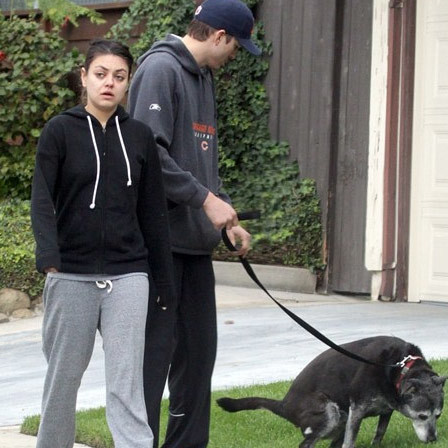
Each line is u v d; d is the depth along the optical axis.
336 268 20.28
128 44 22.45
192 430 9.16
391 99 19.42
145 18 22.14
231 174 21.42
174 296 8.33
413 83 19.31
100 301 7.94
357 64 20.00
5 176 22.66
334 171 20.34
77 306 7.88
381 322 16.77
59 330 7.92
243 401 10.04
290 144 20.98
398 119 19.41
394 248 19.41
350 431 9.47
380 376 9.37
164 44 8.96
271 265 20.72
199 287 9.12
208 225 9.00
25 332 17.33
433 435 9.48
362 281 19.88
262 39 21.34
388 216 19.41
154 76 8.70
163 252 8.21
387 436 10.38
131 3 23.09
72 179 7.84
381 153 19.52
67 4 22.27
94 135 7.93
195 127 9.02
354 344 9.74
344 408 9.57
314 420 9.58
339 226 20.27
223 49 9.00
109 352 7.84
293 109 20.92
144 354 8.41
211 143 9.24
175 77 8.78
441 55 19.08
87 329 7.94
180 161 8.88
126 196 7.97
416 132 19.30
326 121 20.34
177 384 9.19
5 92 22.23
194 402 9.14
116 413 7.77
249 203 21.08
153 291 8.46
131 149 8.01
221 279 20.97
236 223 8.76
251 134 21.30
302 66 20.80
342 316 17.39
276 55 21.17
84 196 7.87
